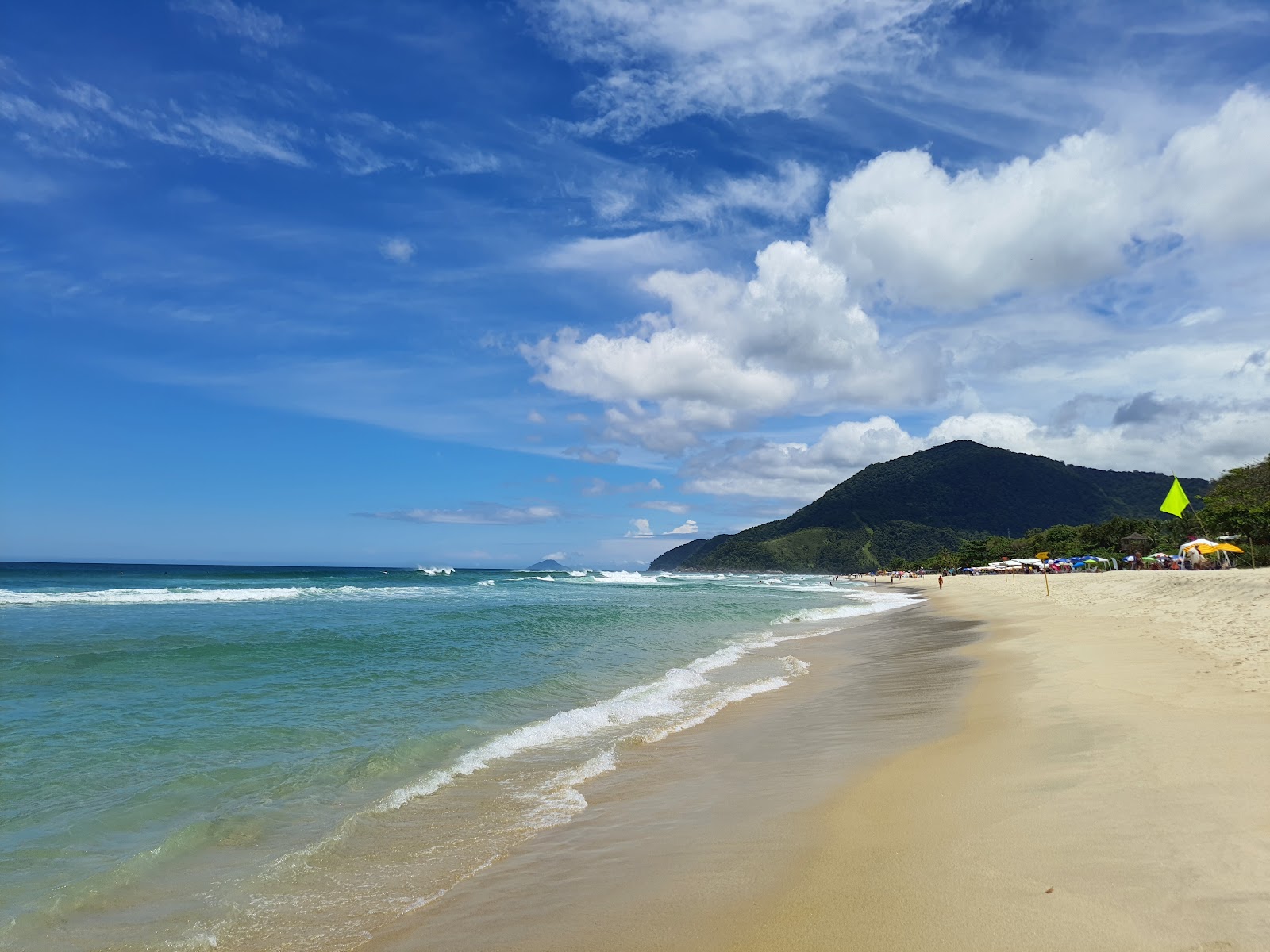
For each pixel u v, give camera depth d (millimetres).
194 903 5527
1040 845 5281
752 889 5148
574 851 6320
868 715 11672
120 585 57750
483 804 7766
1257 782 6102
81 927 5148
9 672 14805
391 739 10305
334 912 5348
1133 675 12164
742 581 140375
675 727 11391
